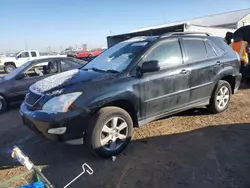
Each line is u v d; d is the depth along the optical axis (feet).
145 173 11.09
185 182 10.32
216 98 17.67
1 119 20.61
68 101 11.26
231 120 17.07
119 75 12.73
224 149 13.00
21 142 15.11
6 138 15.97
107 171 11.37
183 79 15.02
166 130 15.64
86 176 11.03
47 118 11.19
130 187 10.16
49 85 12.66
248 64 26.94
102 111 11.95
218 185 10.05
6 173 11.52
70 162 12.29
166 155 12.60
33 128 12.08
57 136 11.27
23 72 23.73
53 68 25.18
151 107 13.82
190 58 15.74
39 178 7.34
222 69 17.43
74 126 11.31
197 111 19.03
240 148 13.06
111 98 12.01
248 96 23.52
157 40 14.43
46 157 12.91
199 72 15.90
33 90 12.91
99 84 12.05
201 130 15.51
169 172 11.09
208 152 12.74
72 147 13.92
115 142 12.59
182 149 13.16
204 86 16.48
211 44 17.46
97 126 11.71
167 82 14.21
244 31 29.99
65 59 26.22
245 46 27.32
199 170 11.15
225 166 11.40
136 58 13.44
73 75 13.62
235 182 10.21
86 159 12.51
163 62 14.35
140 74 13.20
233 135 14.66
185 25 43.34
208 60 16.65
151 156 12.55
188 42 15.94
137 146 13.67
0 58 72.59
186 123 16.70
